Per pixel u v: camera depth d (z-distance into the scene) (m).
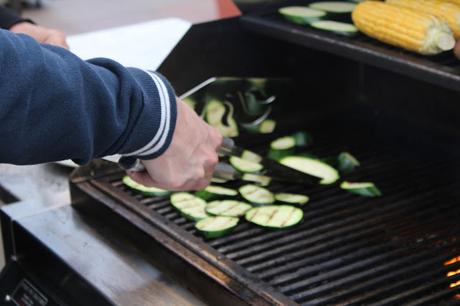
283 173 1.73
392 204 1.74
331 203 1.76
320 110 2.25
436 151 2.00
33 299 1.62
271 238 1.59
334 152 2.05
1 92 0.98
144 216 1.62
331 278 1.44
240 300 1.32
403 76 2.11
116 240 1.64
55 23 2.71
